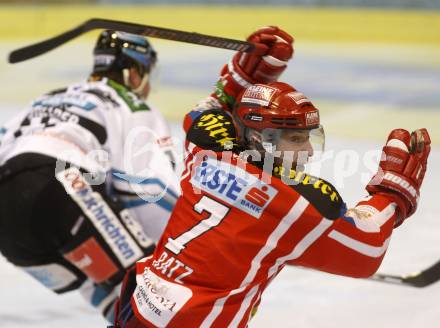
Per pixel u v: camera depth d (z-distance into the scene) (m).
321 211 5.67
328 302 9.59
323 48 35.47
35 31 42.88
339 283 10.16
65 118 8.21
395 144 6.11
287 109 5.80
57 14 45.28
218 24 41.25
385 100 23.55
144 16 44.12
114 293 8.16
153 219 8.34
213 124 6.49
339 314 9.22
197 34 6.29
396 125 20.19
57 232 7.90
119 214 7.93
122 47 8.76
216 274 5.87
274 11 43.28
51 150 7.96
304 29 39.88
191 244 6.02
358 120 20.89
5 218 8.04
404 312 9.20
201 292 5.90
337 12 41.97
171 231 6.35
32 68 31.41
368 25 39.69
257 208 5.75
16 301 9.83
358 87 25.78
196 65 30.41
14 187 7.92
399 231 11.97
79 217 7.82
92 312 9.56
